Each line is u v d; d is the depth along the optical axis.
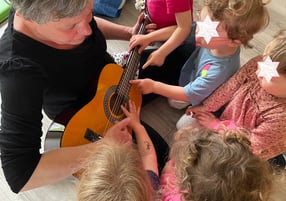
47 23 0.94
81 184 0.90
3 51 1.02
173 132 1.62
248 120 1.32
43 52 1.06
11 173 1.07
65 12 0.90
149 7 1.52
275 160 1.48
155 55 1.49
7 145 1.02
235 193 0.92
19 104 1.01
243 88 1.31
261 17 1.25
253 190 0.94
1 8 1.76
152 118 1.64
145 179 0.93
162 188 1.12
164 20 1.52
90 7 0.96
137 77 1.49
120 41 1.79
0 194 1.46
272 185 1.04
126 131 1.24
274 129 1.25
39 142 1.08
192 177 0.94
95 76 1.30
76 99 1.27
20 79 1.00
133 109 1.36
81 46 1.14
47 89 1.16
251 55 1.78
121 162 0.91
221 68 1.34
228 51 1.32
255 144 1.28
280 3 1.95
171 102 1.62
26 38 1.02
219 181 0.92
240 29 1.23
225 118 1.41
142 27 1.54
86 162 0.99
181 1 1.41
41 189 1.47
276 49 1.15
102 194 0.85
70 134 1.23
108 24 1.53
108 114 1.30
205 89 1.38
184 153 0.99
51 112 1.32
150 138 1.43
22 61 1.01
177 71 1.58
